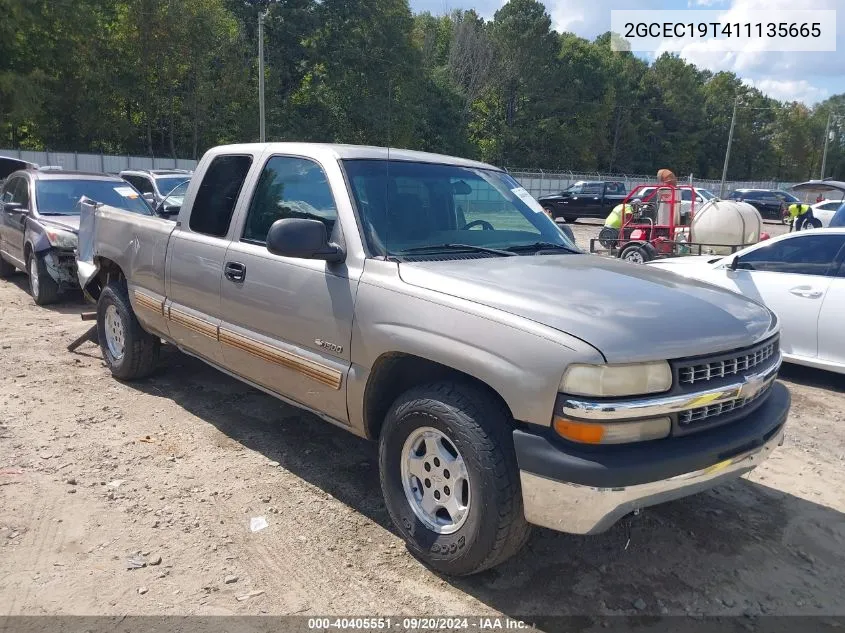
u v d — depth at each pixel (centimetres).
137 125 4325
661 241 1265
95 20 3619
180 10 3856
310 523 375
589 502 272
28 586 311
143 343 566
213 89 4169
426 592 318
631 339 279
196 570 328
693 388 290
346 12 4791
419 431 327
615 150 7962
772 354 346
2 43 3384
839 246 680
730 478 311
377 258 356
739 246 1168
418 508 337
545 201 3144
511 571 337
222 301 441
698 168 9025
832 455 507
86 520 368
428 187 412
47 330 776
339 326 360
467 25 6781
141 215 558
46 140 3938
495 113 6862
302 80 4959
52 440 468
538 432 283
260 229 426
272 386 418
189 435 486
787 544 376
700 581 338
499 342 292
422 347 317
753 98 9731
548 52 6725
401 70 4988
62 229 895
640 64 8481
